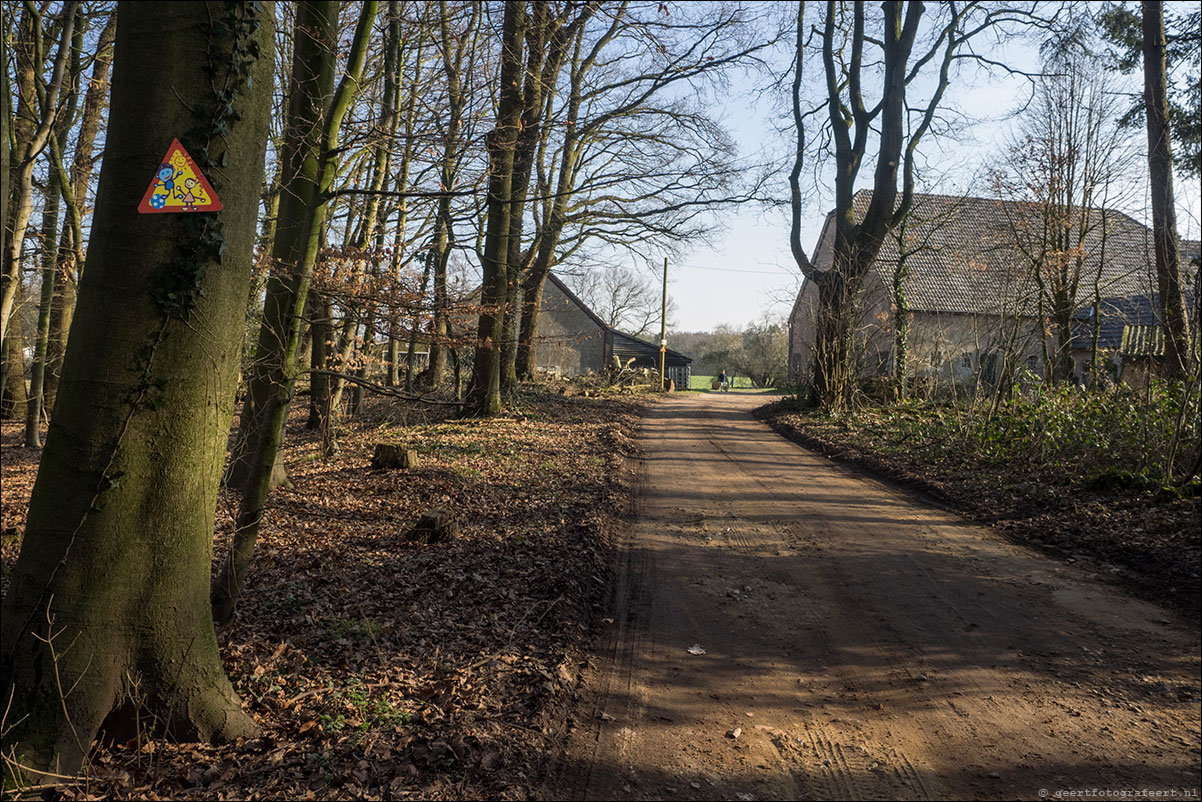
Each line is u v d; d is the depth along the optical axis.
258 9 3.74
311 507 9.83
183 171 3.60
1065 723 4.59
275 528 8.80
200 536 3.92
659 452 15.88
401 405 19.12
